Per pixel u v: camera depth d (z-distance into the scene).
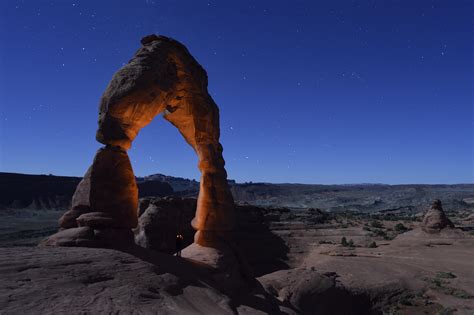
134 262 12.90
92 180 14.48
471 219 81.50
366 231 62.78
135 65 15.92
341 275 33.03
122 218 14.57
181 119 20.52
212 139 20.62
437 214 53.34
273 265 47.09
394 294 29.38
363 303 28.39
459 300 27.67
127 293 10.46
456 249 44.22
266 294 19.34
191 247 19.44
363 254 44.09
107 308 9.09
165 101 17.59
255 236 55.16
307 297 25.27
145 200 47.94
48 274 10.07
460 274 33.91
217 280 16.48
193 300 12.25
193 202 47.81
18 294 8.55
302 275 28.03
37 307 8.21
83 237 13.51
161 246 41.72
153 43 17.47
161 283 12.16
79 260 11.54
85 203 14.41
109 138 14.89
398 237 54.84
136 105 15.41
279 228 61.84
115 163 14.88
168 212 44.25
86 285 10.21
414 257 41.00
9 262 10.16
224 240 19.73
